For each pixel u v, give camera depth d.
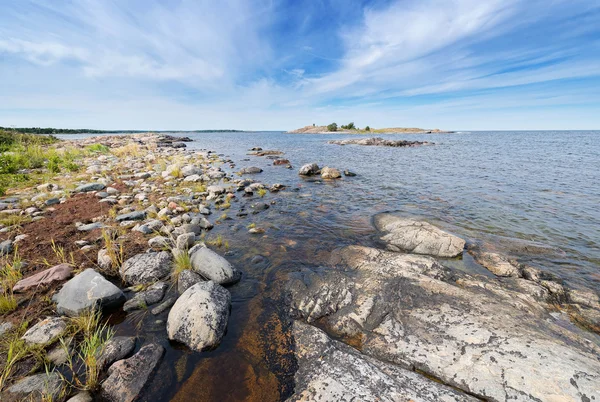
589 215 10.89
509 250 7.92
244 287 5.92
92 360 3.56
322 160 29.16
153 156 25.30
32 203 9.77
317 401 3.31
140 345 4.21
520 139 76.69
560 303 5.53
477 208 11.92
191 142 64.25
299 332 4.60
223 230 9.05
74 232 7.62
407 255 7.04
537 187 15.73
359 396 3.31
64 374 3.62
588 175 19.22
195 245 6.98
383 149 43.03
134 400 3.32
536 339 4.02
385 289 5.55
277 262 7.07
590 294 5.69
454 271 6.59
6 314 4.54
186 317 4.35
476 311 4.75
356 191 15.12
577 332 4.61
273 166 24.81
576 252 7.80
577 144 53.50
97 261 6.25
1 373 3.49
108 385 3.40
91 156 25.34
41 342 3.96
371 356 4.15
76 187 12.31
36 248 6.61
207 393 3.50
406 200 13.28
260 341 4.42
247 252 7.56
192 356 4.04
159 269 6.09
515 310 4.81
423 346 4.14
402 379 3.57
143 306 5.04
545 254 7.66
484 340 4.07
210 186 13.97
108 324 4.62
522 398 3.22
